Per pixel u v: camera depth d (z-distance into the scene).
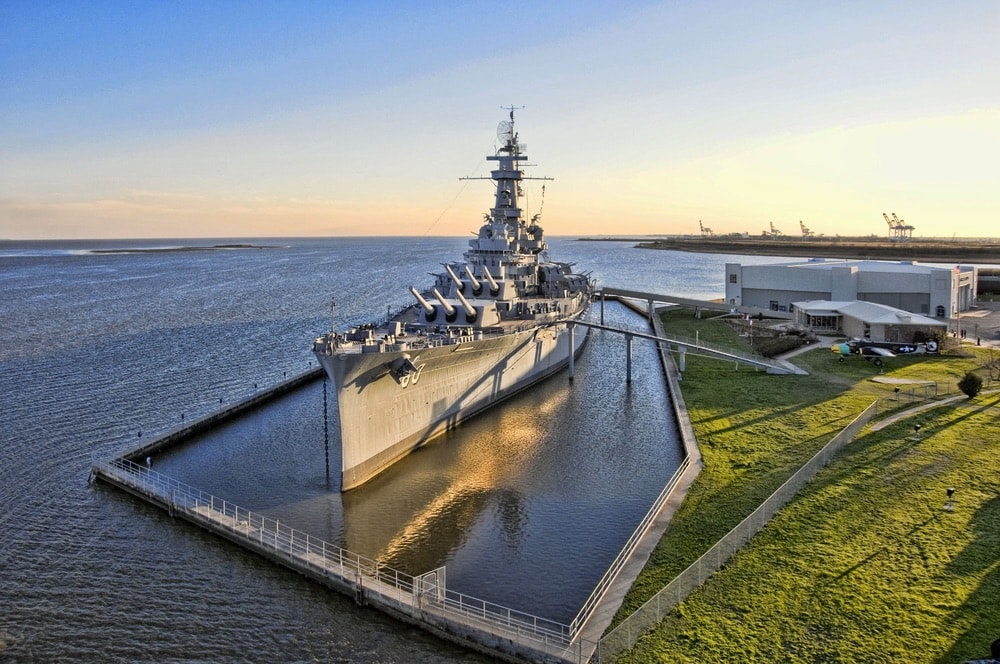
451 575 20.47
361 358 25.41
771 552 19.39
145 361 52.41
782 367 43.72
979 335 54.94
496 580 20.17
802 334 56.66
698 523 21.61
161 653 16.91
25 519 24.45
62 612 18.66
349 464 26.83
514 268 48.66
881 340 51.66
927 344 48.06
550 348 46.81
